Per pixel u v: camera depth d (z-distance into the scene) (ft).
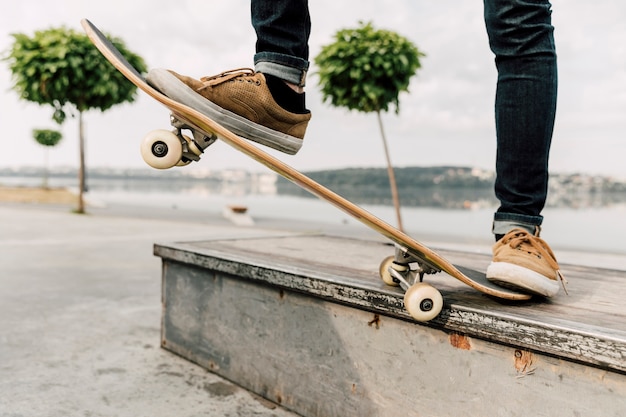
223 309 5.62
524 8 3.66
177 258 6.17
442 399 3.65
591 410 2.90
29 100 35.09
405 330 3.88
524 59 3.72
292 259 5.51
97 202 53.83
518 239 3.66
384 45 25.45
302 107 3.95
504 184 3.92
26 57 32.71
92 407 4.79
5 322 7.60
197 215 40.83
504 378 3.30
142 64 36.52
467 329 3.40
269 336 5.06
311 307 4.62
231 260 5.34
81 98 35.76
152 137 3.32
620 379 2.78
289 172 3.28
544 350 2.99
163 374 5.69
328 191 3.26
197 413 4.73
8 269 12.24
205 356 5.90
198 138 3.51
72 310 8.48
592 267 5.59
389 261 4.01
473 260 5.66
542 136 3.74
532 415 3.16
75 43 34.19
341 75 26.17
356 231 30.07
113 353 6.36
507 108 3.83
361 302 4.03
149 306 8.89
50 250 15.88
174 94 3.31
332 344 4.44
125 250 16.42
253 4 3.81
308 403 4.67
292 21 3.74
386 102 26.81
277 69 3.67
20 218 29.96
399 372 3.93
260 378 5.16
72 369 5.77
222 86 3.45
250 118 3.62
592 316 3.23
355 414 4.25
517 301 3.66
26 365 5.85
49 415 4.60
